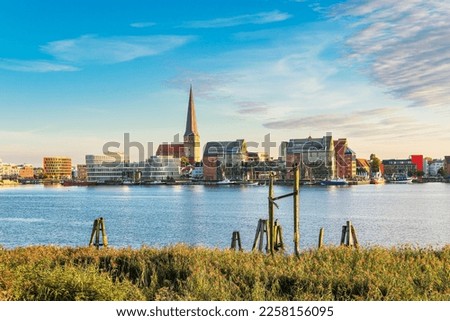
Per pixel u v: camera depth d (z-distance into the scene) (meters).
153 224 78.88
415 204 125.44
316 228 70.44
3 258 20.64
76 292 13.30
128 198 174.25
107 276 15.69
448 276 15.95
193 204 135.38
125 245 55.12
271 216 22.67
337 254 20.39
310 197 168.12
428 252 21.73
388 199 151.25
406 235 62.56
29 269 15.23
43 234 67.31
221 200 156.12
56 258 20.62
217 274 15.82
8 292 12.98
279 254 21.55
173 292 14.33
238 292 14.43
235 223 79.75
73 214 102.06
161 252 19.92
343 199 153.38
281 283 15.70
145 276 16.94
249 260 18.73
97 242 31.80
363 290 14.48
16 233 68.56
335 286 15.04
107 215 98.31
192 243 55.72
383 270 16.25
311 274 15.99
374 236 61.69
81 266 18.14
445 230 67.75
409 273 16.23
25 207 126.75
